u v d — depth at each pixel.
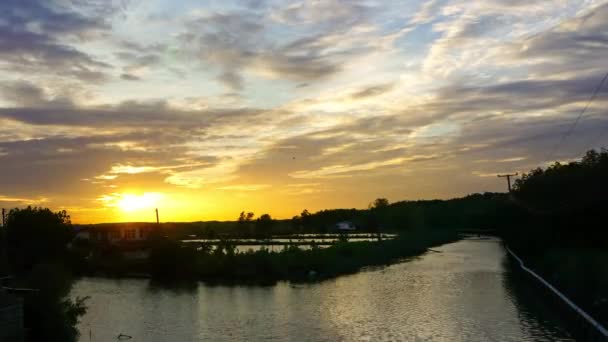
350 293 41.03
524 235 58.22
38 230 58.06
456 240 107.38
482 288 41.72
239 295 41.91
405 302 36.19
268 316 32.78
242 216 138.75
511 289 40.94
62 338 26.02
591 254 40.78
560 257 41.84
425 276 50.06
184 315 34.16
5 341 22.06
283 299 39.12
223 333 28.67
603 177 44.97
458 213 148.62
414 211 141.25
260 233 117.38
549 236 51.19
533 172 70.75
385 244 74.00
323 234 121.69
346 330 28.25
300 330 28.62
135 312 35.69
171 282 51.72
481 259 66.31
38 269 28.73
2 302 22.22
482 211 143.25
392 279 48.62
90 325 31.73
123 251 69.38
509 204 77.31
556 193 49.62
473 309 33.06
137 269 59.41
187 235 115.44
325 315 32.41
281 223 147.38
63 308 27.23
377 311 33.19
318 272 53.06
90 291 46.34
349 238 102.06
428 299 37.16
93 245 74.38
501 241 100.38
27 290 26.22
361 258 62.44
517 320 29.67
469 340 25.52
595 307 25.30
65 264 58.41
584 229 47.09
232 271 53.16
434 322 29.55
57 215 62.28
